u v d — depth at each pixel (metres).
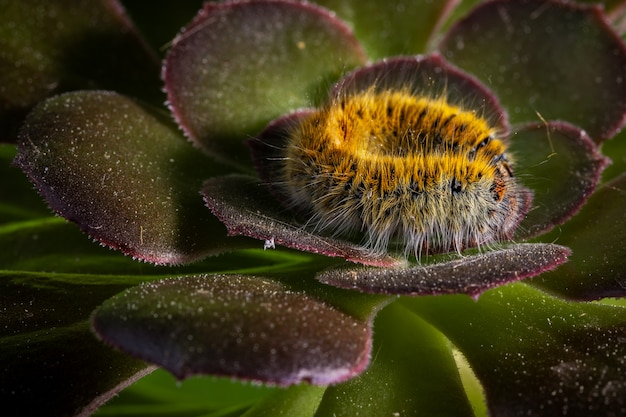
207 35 0.24
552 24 0.25
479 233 0.22
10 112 0.24
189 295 0.20
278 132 0.23
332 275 0.21
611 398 0.20
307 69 0.24
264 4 0.24
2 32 0.25
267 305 0.20
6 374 0.21
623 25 0.27
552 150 0.23
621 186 0.23
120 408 0.24
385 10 0.26
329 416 0.21
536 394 0.20
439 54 0.24
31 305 0.22
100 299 0.22
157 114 0.23
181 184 0.22
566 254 0.21
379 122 0.22
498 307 0.22
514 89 0.25
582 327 0.21
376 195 0.22
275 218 0.22
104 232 0.21
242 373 0.19
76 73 0.25
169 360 0.19
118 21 0.25
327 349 0.20
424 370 0.22
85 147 0.22
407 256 0.22
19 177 0.26
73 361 0.21
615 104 0.24
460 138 0.22
